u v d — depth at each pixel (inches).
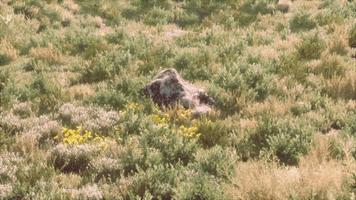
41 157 259.8
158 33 569.0
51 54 456.4
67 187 231.1
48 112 335.6
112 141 271.3
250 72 367.6
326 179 198.5
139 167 236.1
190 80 390.0
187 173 234.7
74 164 258.5
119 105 342.0
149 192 219.0
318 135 271.1
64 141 271.4
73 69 429.1
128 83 366.9
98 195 218.2
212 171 241.9
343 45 432.5
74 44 492.4
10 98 348.5
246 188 203.6
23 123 306.8
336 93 341.4
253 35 502.9
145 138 271.0
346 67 375.6
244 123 296.7
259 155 250.5
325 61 388.8
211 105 337.1
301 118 298.2
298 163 241.3
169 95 339.0
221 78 372.2
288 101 323.0
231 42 468.4
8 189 222.7
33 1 622.5
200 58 423.2
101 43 489.7
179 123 306.7
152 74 388.2
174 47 478.9
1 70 402.3
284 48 460.1
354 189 185.6
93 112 323.6
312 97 329.4
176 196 213.8
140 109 322.3
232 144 277.4
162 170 231.5
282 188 198.2
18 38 510.0
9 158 255.8
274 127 281.1
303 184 201.0
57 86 368.8
